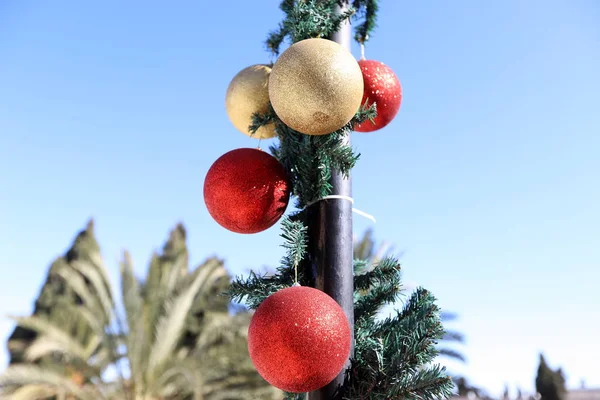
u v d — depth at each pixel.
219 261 10.09
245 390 9.25
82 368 8.96
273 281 1.23
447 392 1.07
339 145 1.19
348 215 1.21
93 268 9.38
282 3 1.34
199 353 9.79
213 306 9.91
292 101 1.08
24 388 8.86
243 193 1.15
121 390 8.91
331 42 1.11
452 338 7.59
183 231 12.62
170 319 9.11
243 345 9.27
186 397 9.99
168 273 9.81
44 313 11.14
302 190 1.22
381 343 1.15
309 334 0.99
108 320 9.10
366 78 1.28
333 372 1.01
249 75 1.29
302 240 1.13
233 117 1.31
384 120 1.31
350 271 1.19
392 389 1.08
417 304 1.24
